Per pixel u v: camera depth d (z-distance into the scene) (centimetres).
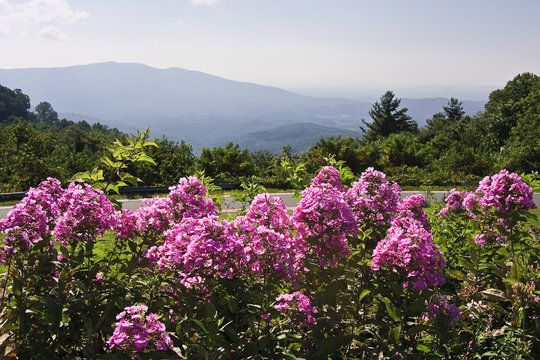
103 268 354
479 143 5475
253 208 375
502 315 406
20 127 2991
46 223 365
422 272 324
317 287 347
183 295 307
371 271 373
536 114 4688
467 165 3281
